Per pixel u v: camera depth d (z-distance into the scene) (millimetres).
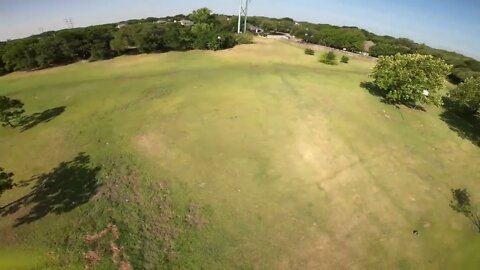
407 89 34688
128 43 51125
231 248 19906
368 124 33156
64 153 26938
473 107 36250
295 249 20172
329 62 51781
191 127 30078
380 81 36500
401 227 22406
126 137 28703
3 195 22828
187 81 39969
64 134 29484
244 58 50438
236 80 40406
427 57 36688
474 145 33062
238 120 31391
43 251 18984
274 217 22078
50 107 34594
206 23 62250
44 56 46812
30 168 25516
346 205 23531
